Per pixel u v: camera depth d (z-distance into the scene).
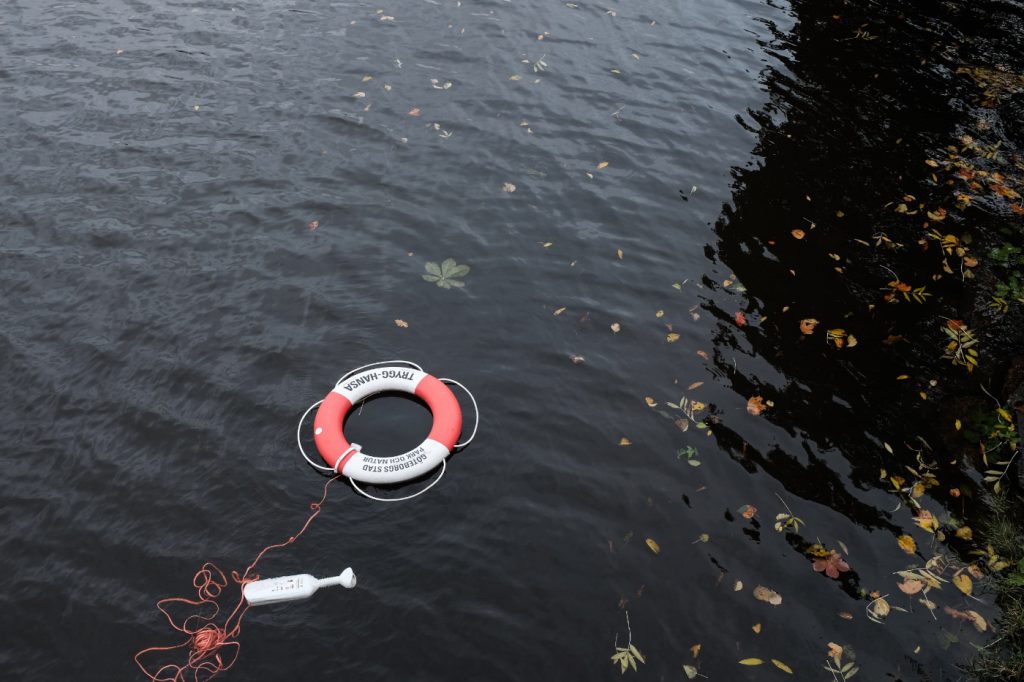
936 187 7.38
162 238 6.36
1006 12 10.06
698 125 8.03
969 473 5.10
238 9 9.25
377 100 7.99
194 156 7.17
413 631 4.10
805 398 5.50
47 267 6.04
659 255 6.57
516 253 6.50
